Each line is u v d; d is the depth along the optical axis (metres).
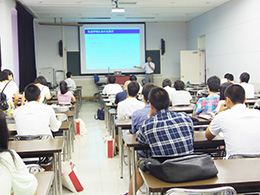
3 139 1.44
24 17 9.33
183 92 4.96
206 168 1.66
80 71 12.88
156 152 2.14
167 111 2.22
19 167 1.49
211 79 3.82
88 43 12.75
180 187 1.61
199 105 3.69
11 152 1.45
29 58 10.11
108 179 3.72
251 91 5.97
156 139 2.14
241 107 2.39
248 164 1.91
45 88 5.65
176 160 1.74
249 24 8.23
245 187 1.74
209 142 2.58
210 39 10.85
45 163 3.07
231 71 9.37
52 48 12.83
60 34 12.82
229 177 1.70
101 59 12.86
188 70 12.27
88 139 5.87
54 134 3.91
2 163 1.39
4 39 7.24
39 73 11.55
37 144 2.51
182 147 2.12
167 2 9.23
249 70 8.33
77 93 8.92
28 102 3.20
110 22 12.74
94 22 12.67
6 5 7.38
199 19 11.86
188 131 2.17
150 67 12.70
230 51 9.38
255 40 7.98
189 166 1.65
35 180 1.58
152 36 13.27
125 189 3.40
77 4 9.17
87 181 3.66
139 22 12.91
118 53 12.90
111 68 12.92
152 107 2.29
